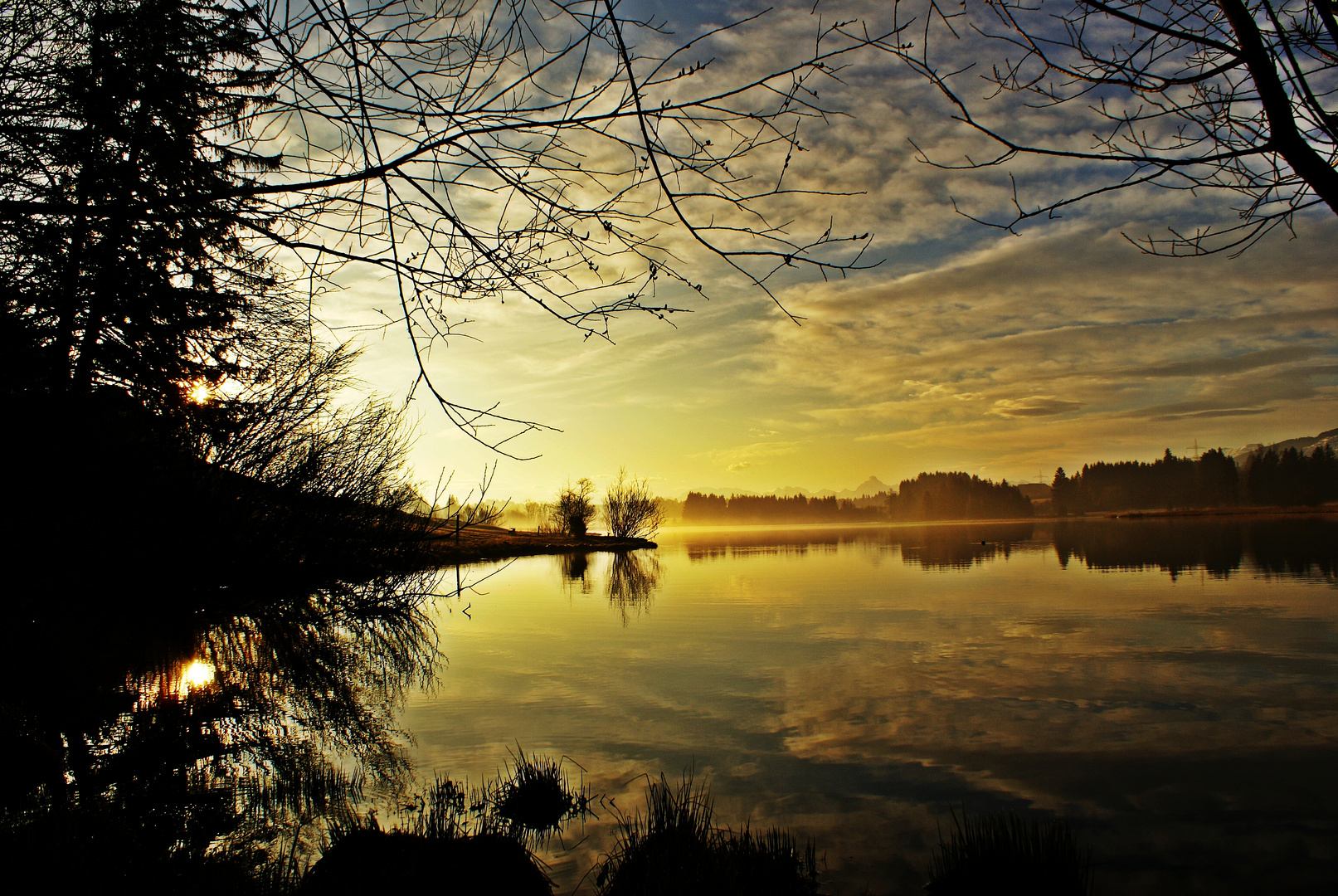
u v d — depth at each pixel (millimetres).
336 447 9773
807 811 6023
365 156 2748
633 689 10062
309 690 9445
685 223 2654
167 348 5312
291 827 5375
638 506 66438
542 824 5652
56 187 3281
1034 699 9422
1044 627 14781
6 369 4512
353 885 4156
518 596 22469
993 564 32844
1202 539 46875
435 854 4523
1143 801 6246
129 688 7879
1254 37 2543
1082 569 28578
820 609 18375
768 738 7840
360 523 10227
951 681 10391
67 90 3162
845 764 7082
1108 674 10641
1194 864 5188
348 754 7090
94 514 5812
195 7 2855
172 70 2969
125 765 5984
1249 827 5750
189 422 6578
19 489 5125
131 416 5879
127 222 3527
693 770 6918
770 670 11266
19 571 5637
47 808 4691
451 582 27000
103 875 3918
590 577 29531
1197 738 7824
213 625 9039
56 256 3924
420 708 9016
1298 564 27016
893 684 10297
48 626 6762
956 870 4781
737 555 46969
